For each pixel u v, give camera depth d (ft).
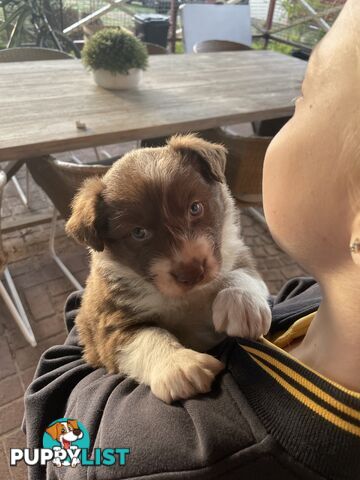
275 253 2.21
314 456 0.38
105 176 0.82
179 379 0.51
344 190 0.36
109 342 0.72
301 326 0.60
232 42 2.83
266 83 2.01
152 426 0.45
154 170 0.76
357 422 0.38
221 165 0.86
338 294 0.42
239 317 0.62
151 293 0.74
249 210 2.47
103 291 0.78
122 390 0.56
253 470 0.39
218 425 0.42
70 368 0.73
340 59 0.35
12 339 1.65
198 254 0.71
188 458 0.40
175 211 0.74
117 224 0.75
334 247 0.39
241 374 0.48
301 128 0.39
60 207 1.43
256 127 2.34
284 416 0.40
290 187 0.40
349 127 0.34
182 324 0.77
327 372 0.44
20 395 1.47
